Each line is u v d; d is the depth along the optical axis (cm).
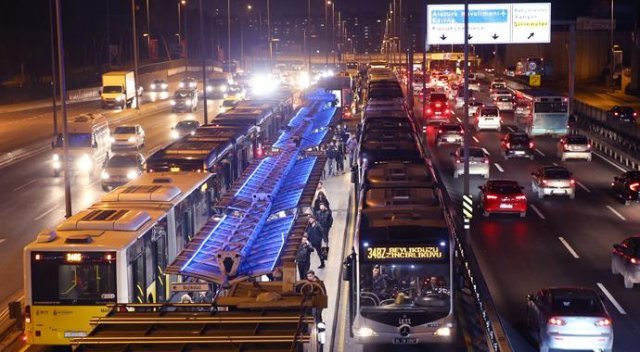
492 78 14950
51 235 2297
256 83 12119
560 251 3550
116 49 15812
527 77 13562
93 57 15712
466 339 2472
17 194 4894
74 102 10931
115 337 1334
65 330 2250
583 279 3141
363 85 11619
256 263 2327
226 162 4069
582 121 7831
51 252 2242
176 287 2186
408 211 2619
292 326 1390
